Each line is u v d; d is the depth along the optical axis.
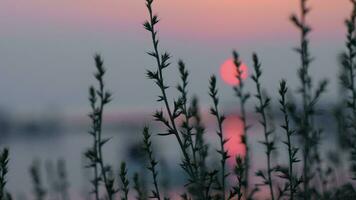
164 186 14.80
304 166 10.05
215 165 10.66
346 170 12.92
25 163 38.19
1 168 8.66
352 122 10.99
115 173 11.09
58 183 17.00
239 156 8.70
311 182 12.12
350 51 10.77
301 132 10.17
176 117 8.32
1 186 8.66
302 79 10.64
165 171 15.41
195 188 9.09
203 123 10.23
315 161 12.42
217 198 8.59
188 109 8.57
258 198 11.09
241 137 10.85
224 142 8.72
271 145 9.80
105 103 10.03
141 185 11.76
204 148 9.89
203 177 8.43
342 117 12.41
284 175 9.12
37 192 15.38
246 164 10.75
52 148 59.47
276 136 10.83
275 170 9.23
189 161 8.37
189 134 8.50
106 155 30.03
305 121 10.23
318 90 10.55
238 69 11.50
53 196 16.72
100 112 10.00
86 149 10.09
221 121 8.77
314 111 10.27
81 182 26.22
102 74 10.02
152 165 8.88
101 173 9.87
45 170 16.98
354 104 10.91
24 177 29.48
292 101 10.62
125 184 9.25
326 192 11.18
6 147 8.70
